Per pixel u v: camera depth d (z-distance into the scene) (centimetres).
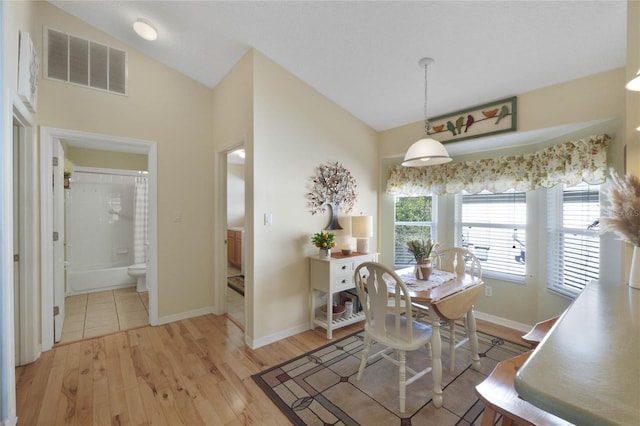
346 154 336
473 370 218
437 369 181
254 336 253
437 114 317
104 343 260
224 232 339
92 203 452
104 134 270
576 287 251
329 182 315
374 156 373
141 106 290
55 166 256
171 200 310
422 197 376
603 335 86
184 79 318
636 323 97
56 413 171
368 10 199
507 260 310
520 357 127
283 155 275
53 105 246
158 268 302
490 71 237
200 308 331
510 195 309
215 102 332
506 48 210
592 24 181
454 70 243
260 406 179
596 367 66
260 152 257
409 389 196
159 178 302
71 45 254
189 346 256
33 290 226
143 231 472
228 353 244
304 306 293
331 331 274
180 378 207
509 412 92
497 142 294
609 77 213
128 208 482
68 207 432
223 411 174
